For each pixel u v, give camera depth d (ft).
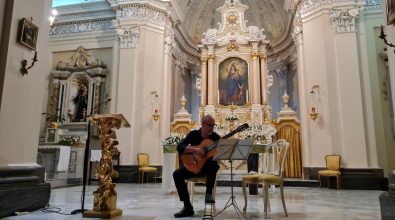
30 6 13.16
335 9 28.89
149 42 34.35
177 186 12.54
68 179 26.53
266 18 46.50
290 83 42.37
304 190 24.62
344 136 26.76
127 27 34.32
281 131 35.35
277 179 12.80
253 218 12.16
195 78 48.06
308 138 29.40
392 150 26.96
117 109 32.91
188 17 45.44
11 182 11.80
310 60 30.09
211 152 12.31
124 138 31.91
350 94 27.25
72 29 37.99
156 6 34.78
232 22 41.73
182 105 38.91
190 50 47.03
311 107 28.96
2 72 11.74
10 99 12.01
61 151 25.21
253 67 39.81
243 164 32.91
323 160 27.73
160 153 33.14
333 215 12.86
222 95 40.16
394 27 10.50
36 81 13.64
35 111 13.56
